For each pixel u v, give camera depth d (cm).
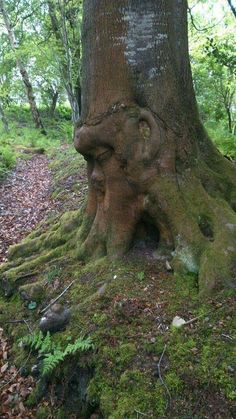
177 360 298
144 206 405
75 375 336
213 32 1174
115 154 404
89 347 333
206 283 353
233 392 268
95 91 406
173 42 413
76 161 1149
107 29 395
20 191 1056
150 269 396
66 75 1705
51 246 528
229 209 406
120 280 390
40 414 338
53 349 356
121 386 296
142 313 348
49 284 448
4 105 3272
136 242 432
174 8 416
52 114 3506
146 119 397
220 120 1462
